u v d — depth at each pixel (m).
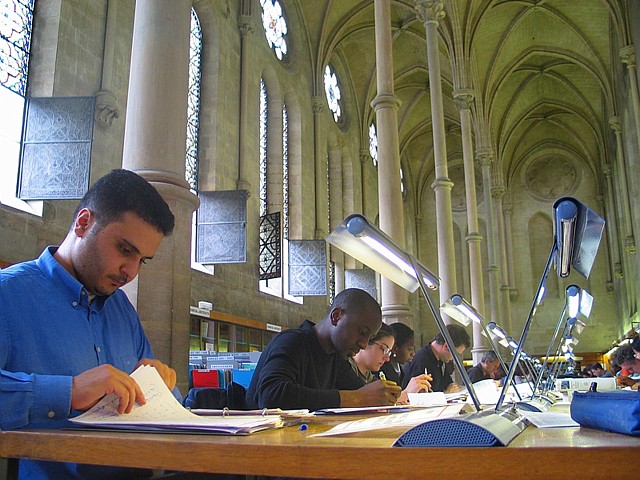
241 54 17.44
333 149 24.56
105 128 11.31
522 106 33.38
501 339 8.62
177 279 5.17
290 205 20.41
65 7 10.83
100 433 1.70
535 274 35.09
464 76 22.28
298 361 3.64
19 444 1.65
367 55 26.64
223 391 3.87
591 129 34.44
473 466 1.24
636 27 19.66
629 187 26.23
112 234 2.30
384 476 1.28
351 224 2.36
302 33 22.22
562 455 1.21
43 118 10.16
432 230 36.38
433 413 2.28
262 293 17.36
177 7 5.63
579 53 28.45
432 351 7.04
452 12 22.25
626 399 1.55
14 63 10.22
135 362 2.67
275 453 1.37
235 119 16.72
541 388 6.18
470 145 21.64
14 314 2.21
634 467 1.17
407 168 35.81
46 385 1.88
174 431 1.74
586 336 33.47
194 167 15.25
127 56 12.28
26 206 9.93
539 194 36.12
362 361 5.21
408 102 31.28
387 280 10.93
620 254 30.89
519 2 25.41
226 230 14.62
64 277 2.36
